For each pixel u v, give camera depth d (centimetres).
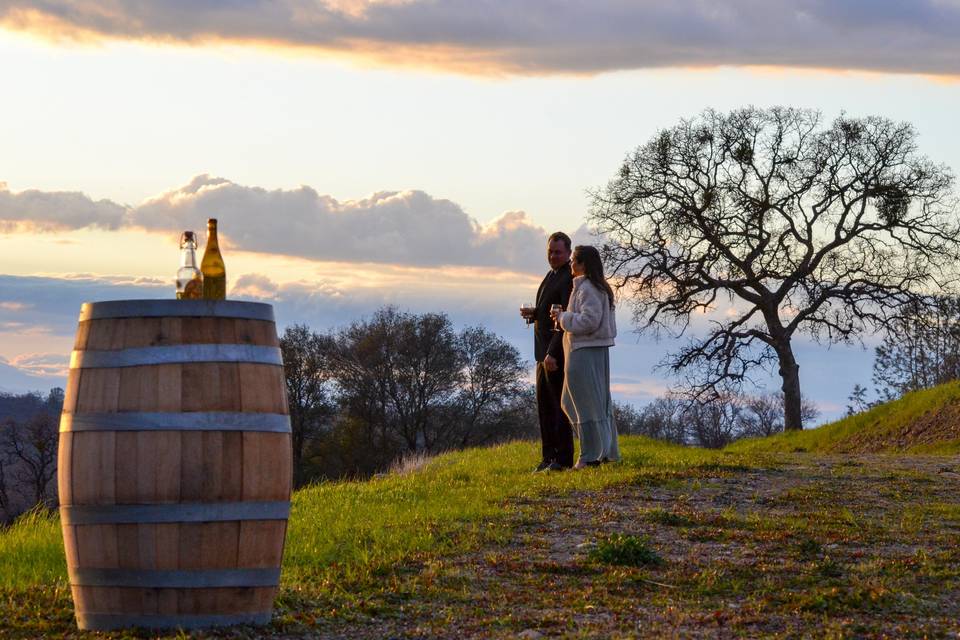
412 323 5891
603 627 516
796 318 4084
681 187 4166
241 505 502
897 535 767
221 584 502
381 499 1028
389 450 5822
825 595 571
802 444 2670
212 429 498
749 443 2962
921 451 2127
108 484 495
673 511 879
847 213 4091
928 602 568
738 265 4066
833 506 914
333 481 1370
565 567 654
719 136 4166
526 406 5941
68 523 505
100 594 502
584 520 839
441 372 5806
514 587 605
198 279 536
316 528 814
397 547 720
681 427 7669
